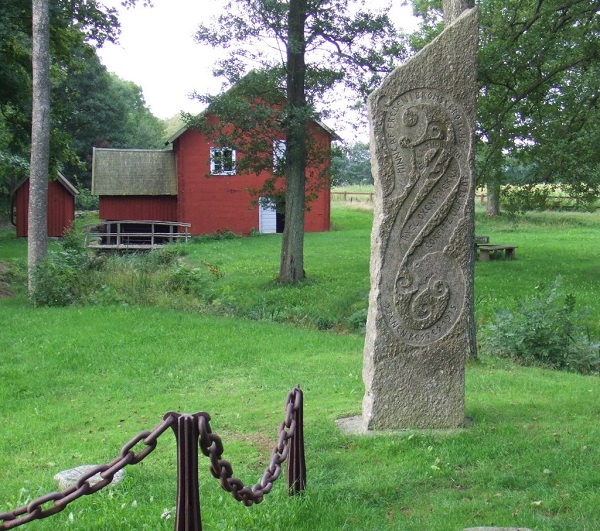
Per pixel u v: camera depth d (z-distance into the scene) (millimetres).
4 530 3402
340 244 33438
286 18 20641
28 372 10102
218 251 32250
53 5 20203
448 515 4938
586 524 4742
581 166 19250
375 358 6777
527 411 7492
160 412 8141
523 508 5027
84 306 15586
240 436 6961
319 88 21438
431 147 6758
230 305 17203
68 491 3477
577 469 5727
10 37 21391
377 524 4820
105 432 7449
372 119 6727
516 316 12812
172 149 42406
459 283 6875
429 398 6836
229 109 20688
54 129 22672
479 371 10094
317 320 16359
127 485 5578
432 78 6734
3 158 35938
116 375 10039
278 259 29078
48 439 7285
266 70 21219
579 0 18469
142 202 40281
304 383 9398
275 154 22562
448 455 6035
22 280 19312
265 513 4855
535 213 44969
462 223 6855
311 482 5461
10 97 22516
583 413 7473
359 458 6043
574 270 23172
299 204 22766
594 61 18734
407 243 6785
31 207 17531
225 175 39562
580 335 12109
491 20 19219
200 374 10070
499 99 19438
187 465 3768
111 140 61562
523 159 20094
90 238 33938
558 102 19469
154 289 16922
